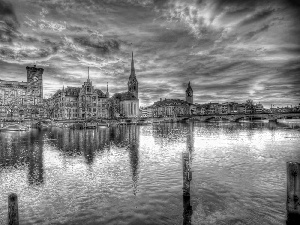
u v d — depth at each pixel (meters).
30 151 38.03
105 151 37.72
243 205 15.24
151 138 59.41
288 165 12.70
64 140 55.50
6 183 20.61
